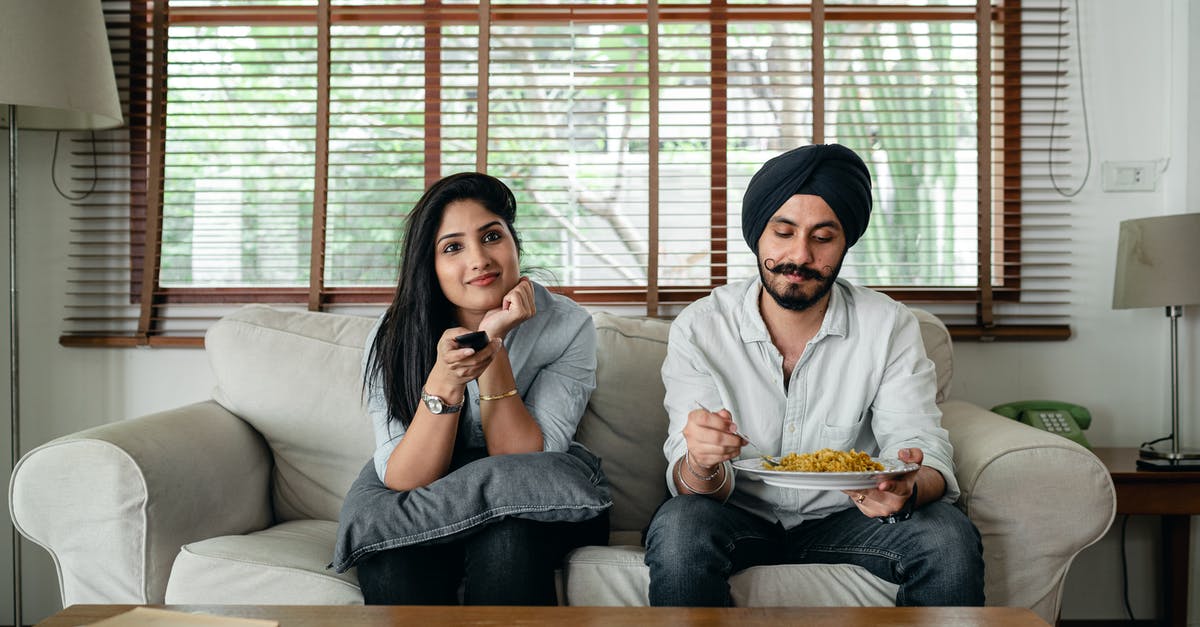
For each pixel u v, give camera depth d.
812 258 1.52
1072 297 2.45
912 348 1.62
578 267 2.45
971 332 2.39
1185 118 2.37
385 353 1.65
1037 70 2.46
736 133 2.46
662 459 2.01
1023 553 1.56
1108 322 2.45
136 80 2.44
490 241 1.66
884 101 2.46
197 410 1.90
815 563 1.54
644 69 2.47
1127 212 2.45
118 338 2.38
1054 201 2.45
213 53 2.46
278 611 1.09
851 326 1.64
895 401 1.59
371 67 2.47
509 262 1.67
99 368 2.43
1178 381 2.33
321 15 2.40
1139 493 1.99
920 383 1.60
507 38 2.45
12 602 2.45
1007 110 2.45
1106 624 2.45
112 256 2.43
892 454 1.51
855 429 1.62
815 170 1.51
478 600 1.41
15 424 2.17
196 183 2.46
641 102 2.46
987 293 2.40
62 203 2.43
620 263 2.45
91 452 1.54
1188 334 2.40
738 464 1.39
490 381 1.61
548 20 2.45
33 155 2.43
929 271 2.46
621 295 2.46
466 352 1.42
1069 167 2.45
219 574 1.50
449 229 1.63
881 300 1.66
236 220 2.46
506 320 1.57
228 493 1.80
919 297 2.44
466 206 1.65
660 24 2.46
